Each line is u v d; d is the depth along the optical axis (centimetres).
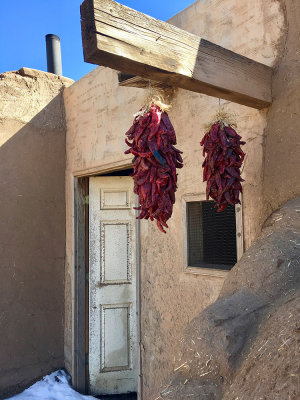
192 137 312
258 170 256
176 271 324
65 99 509
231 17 281
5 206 458
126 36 162
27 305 467
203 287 296
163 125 194
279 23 246
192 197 308
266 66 243
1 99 462
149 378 350
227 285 211
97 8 152
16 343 456
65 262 498
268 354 135
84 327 462
